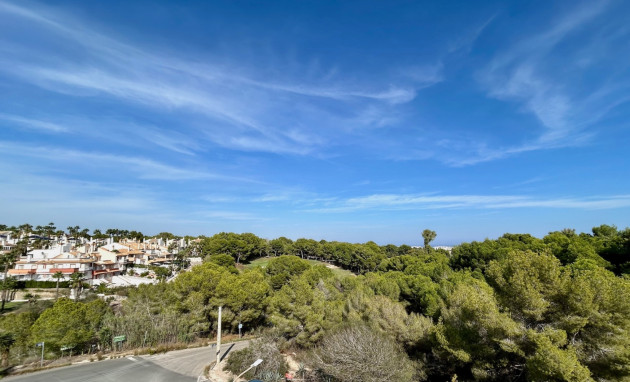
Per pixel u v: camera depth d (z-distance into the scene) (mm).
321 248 115125
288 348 29812
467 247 54344
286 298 30641
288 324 29203
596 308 14070
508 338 15836
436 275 47375
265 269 74688
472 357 17406
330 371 19609
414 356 22484
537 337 14250
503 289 17531
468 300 17672
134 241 120812
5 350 25188
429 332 20531
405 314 27422
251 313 39188
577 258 35344
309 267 69625
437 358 20719
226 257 78688
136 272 89875
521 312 16547
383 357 18438
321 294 35750
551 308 15672
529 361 13984
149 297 40031
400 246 126812
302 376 22906
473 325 17625
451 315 20578
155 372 24172
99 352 28906
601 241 44281
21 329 27859
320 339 28594
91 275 71438
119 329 31562
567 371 12320
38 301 50156
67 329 27594
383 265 74812
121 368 24797
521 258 16969
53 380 21531
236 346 34250
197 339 36219
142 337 32250
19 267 65750
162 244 136500
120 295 57938
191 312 36469
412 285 41375
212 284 38969
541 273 16016
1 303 52438
